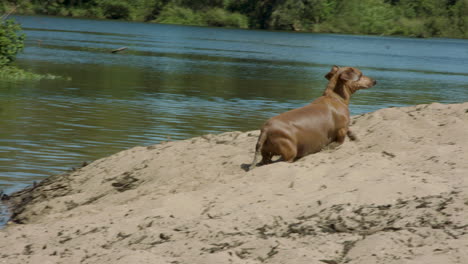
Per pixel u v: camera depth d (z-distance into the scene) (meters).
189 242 6.55
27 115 19.61
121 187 10.44
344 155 9.68
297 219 6.91
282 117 9.55
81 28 90.19
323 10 119.88
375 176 7.95
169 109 23.00
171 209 7.76
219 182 9.07
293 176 8.47
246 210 7.26
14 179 12.09
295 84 36.53
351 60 63.19
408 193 7.07
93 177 11.08
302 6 117.62
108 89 28.58
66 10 116.06
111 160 11.70
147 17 119.81
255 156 9.48
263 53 66.94
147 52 58.16
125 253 6.34
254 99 27.91
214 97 27.86
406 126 11.02
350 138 10.51
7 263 6.70
